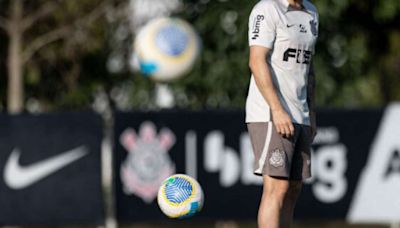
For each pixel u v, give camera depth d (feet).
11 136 164.76
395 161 168.14
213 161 166.20
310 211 166.91
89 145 165.68
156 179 164.86
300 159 92.58
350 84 248.11
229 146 166.30
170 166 165.37
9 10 240.94
